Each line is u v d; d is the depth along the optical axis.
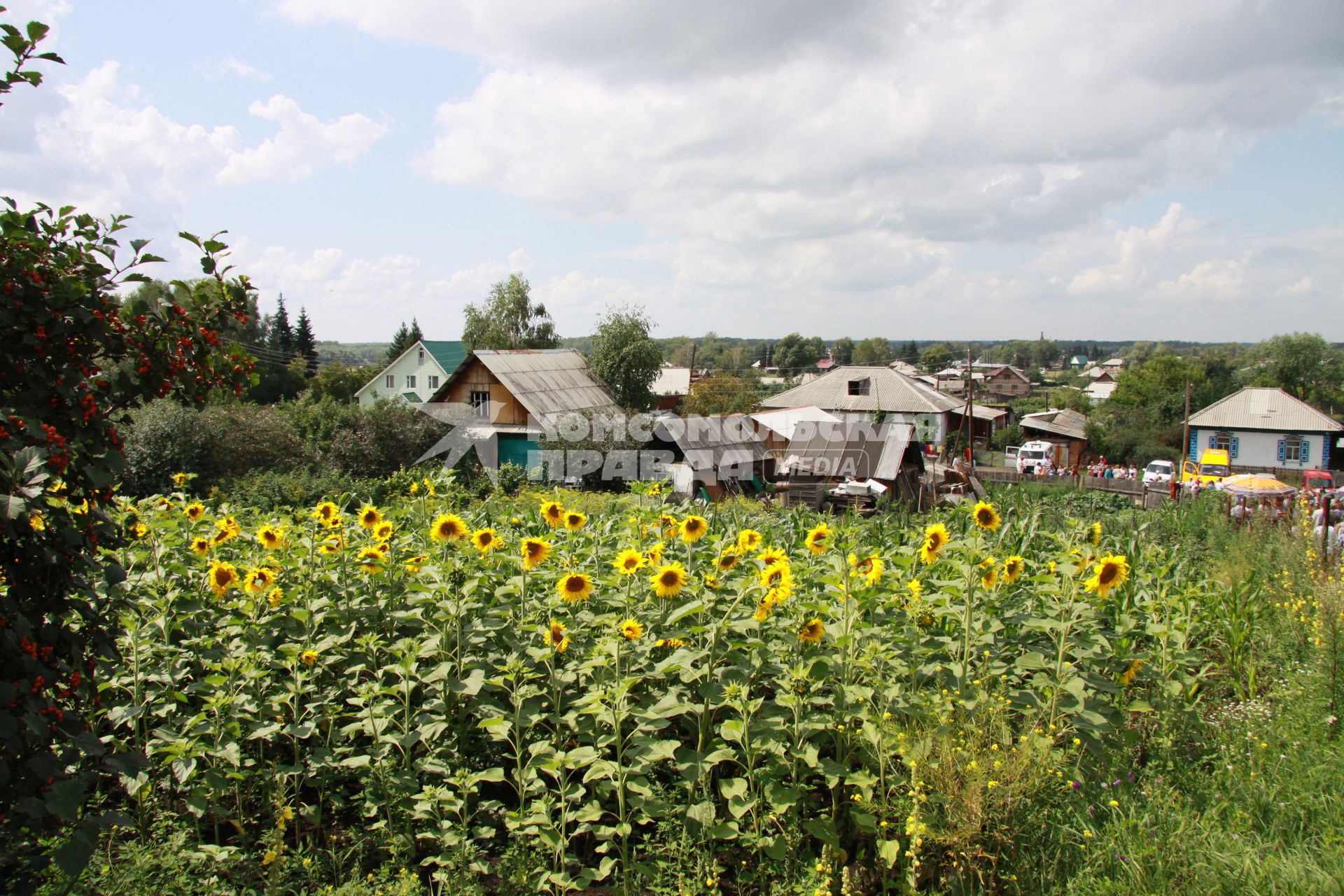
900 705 3.75
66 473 2.68
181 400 3.35
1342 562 6.60
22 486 2.30
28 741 2.34
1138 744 4.43
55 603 2.59
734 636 4.31
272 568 4.74
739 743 3.89
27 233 2.70
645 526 5.75
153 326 3.08
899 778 3.51
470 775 3.67
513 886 3.39
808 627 3.87
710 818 3.47
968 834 3.19
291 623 4.52
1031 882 3.30
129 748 3.80
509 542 5.85
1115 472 43.25
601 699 3.72
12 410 2.56
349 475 18.39
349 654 4.56
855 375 46.62
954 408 47.81
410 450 23.11
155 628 4.15
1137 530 8.68
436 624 4.46
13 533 2.40
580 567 5.11
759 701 3.62
